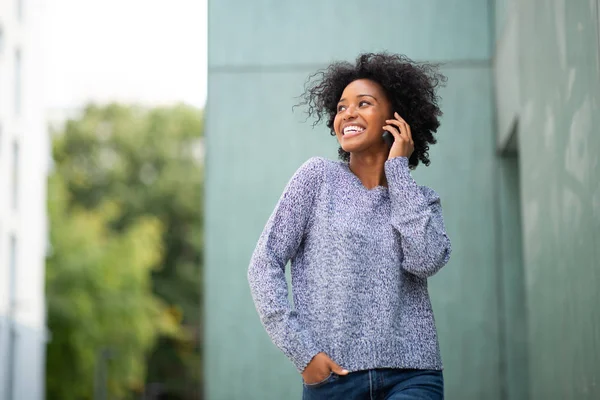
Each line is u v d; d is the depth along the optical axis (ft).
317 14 15.84
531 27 12.92
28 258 41.83
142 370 75.25
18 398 39.58
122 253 72.84
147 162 82.94
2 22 39.24
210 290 15.01
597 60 9.29
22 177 41.16
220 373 14.75
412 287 6.69
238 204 15.33
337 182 6.82
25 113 41.68
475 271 14.98
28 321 41.50
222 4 15.92
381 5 15.78
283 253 6.68
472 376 14.73
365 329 6.46
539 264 13.21
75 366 68.18
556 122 11.60
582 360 10.66
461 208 15.16
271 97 15.64
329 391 6.41
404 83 7.18
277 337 6.45
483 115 15.40
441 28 15.66
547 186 12.37
